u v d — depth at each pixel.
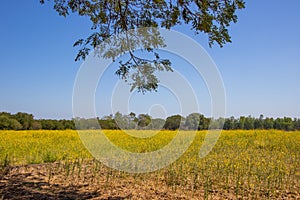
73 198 4.74
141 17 5.33
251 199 4.93
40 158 8.52
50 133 19.05
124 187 5.51
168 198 4.86
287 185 5.95
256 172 6.86
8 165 7.35
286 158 9.37
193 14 4.64
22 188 5.21
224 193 5.25
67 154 9.26
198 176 6.50
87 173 6.64
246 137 16.47
